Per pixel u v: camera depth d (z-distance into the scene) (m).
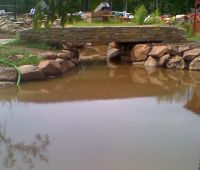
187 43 19.36
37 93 12.59
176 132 8.95
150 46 19.33
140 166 7.18
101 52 23.12
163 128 9.21
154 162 7.35
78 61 19.25
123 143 8.22
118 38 18.95
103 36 18.67
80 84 14.20
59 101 11.65
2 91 12.74
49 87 13.46
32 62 14.91
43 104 11.28
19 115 10.15
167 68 17.97
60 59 16.30
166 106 11.24
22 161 7.25
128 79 15.43
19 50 16.14
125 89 13.58
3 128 9.08
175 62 17.86
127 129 9.11
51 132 8.84
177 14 31.61
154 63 18.50
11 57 14.98
